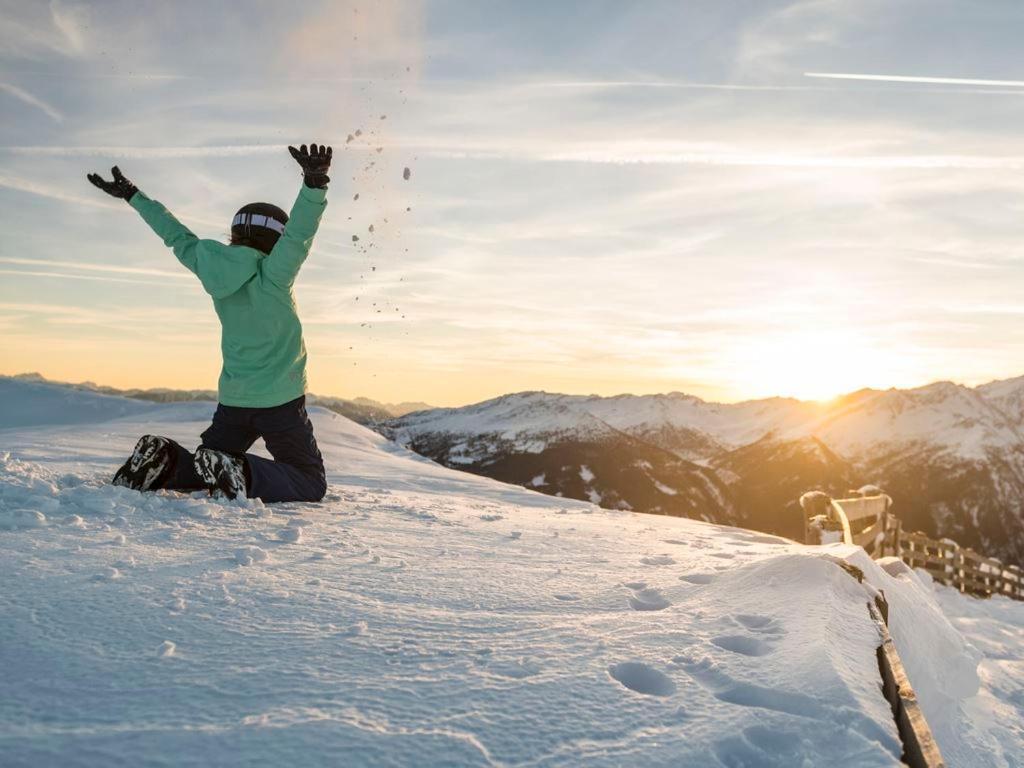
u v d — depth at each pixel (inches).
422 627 78.3
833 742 55.3
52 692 56.7
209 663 64.0
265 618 77.1
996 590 515.2
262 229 161.8
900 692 66.4
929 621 141.9
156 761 47.0
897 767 50.7
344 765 47.5
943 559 483.8
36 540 101.6
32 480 138.0
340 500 185.6
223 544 112.0
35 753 47.3
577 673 65.9
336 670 64.0
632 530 203.5
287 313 162.6
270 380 163.6
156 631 70.7
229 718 53.6
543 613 88.8
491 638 75.8
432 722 54.5
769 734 56.1
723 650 73.7
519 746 51.8
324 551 113.9
